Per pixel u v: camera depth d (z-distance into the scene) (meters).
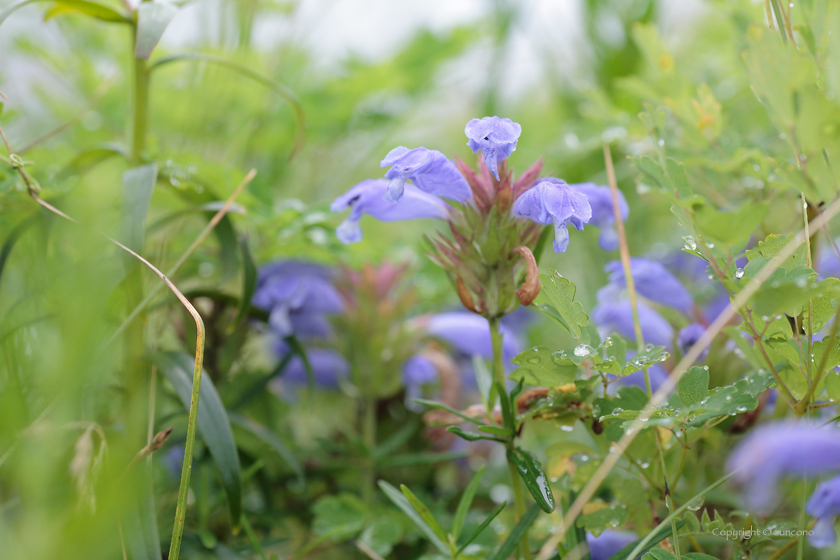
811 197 0.46
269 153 0.80
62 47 0.74
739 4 0.54
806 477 0.46
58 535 0.44
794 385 0.47
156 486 0.52
